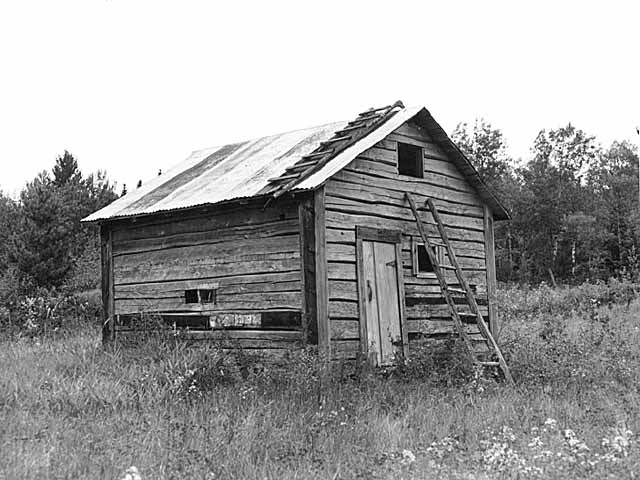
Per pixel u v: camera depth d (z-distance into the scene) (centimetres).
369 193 1517
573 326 2302
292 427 989
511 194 7419
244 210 1494
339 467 808
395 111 1625
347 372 1382
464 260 1741
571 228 6881
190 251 1576
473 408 1151
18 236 3491
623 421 997
